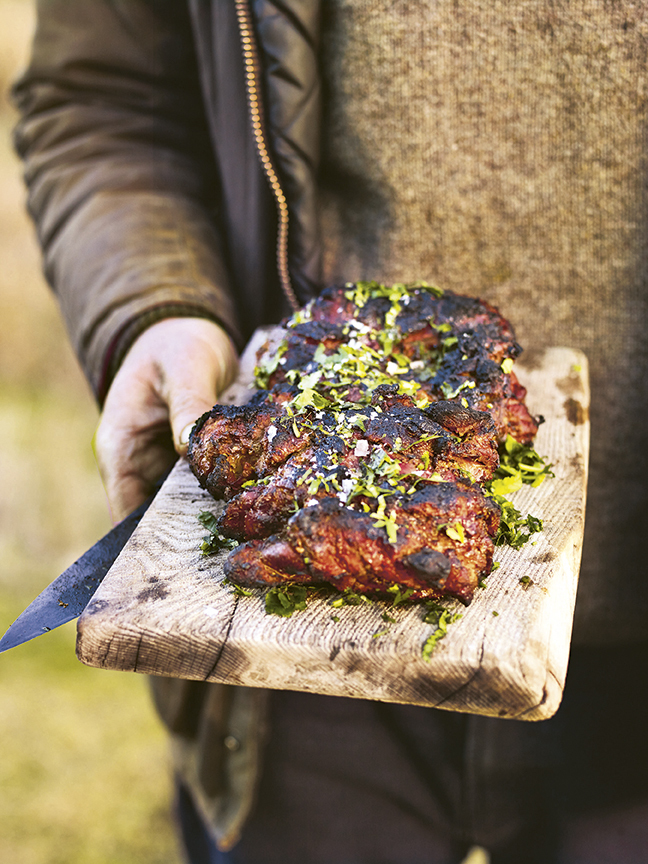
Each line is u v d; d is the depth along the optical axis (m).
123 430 0.83
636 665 0.94
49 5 0.98
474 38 0.83
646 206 0.85
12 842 1.20
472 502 0.68
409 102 0.86
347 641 0.66
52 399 1.84
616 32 0.81
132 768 1.28
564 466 0.77
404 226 0.90
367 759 0.98
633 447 0.91
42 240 1.00
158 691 0.96
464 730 0.96
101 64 0.98
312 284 0.92
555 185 0.86
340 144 0.89
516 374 0.85
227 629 0.67
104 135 0.99
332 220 0.93
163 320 0.88
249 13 0.85
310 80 0.86
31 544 1.59
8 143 2.04
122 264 0.91
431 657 0.65
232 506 0.70
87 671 1.41
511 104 0.84
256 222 0.92
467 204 0.88
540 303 0.90
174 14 0.96
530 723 0.95
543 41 0.82
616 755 0.93
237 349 0.91
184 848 1.09
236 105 0.89
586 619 0.92
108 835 1.21
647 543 0.92
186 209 0.97
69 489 1.66
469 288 0.91
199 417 0.74
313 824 1.00
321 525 0.67
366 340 0.78
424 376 0.77
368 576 0.67
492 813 0.98
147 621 0.67
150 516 0.74
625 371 0.90
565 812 0.94
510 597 0.67
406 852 1.01
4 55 2.02
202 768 0.97
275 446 0.71
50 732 1.32
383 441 0.70
